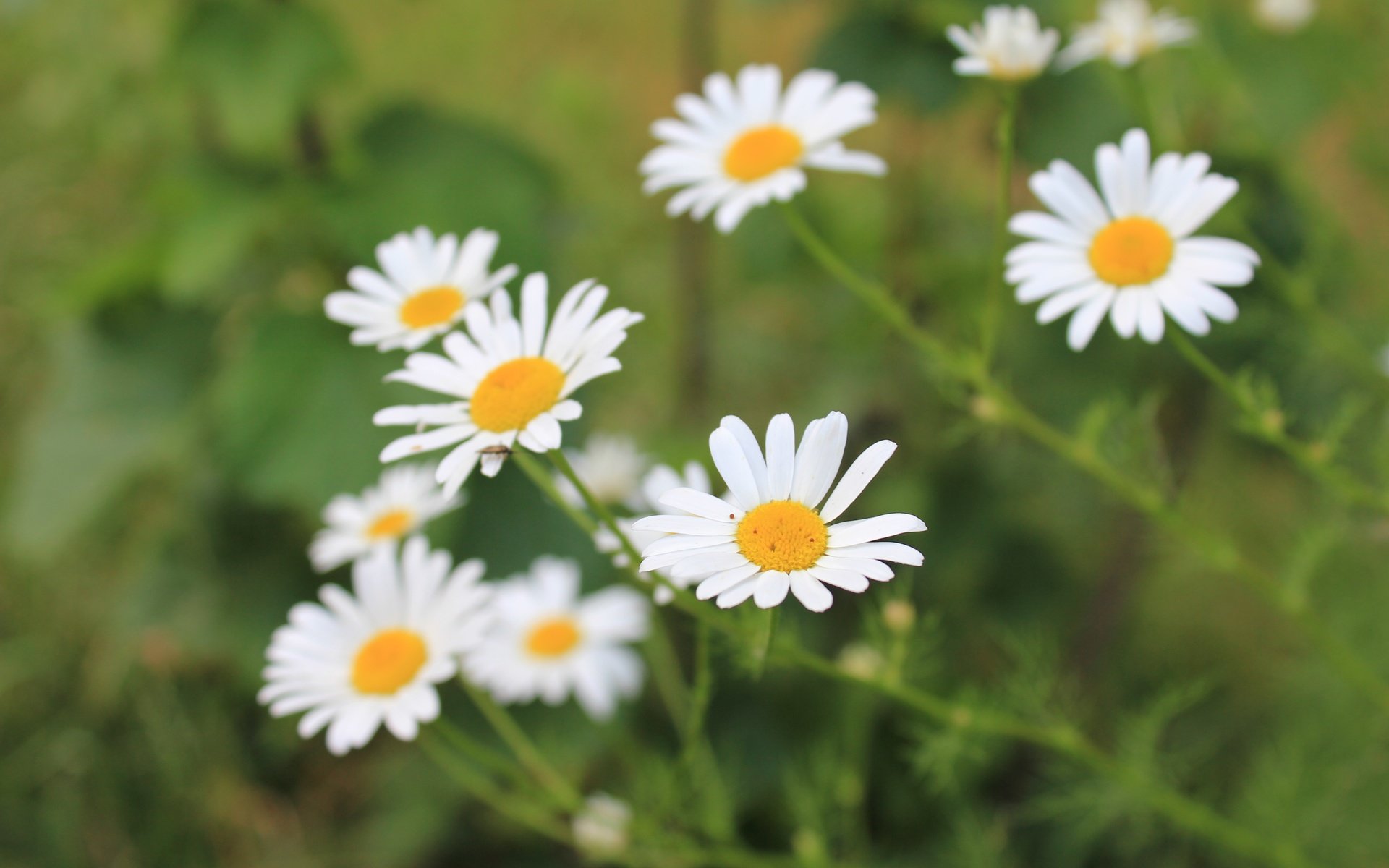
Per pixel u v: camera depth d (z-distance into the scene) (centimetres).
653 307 77
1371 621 55
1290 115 54
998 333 57
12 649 60
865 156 44
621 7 106
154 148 67
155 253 56
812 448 36
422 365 39
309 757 60
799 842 48
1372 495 45
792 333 76
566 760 56
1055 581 60
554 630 51
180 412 57
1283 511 62
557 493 41
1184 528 46
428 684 41
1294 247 54
